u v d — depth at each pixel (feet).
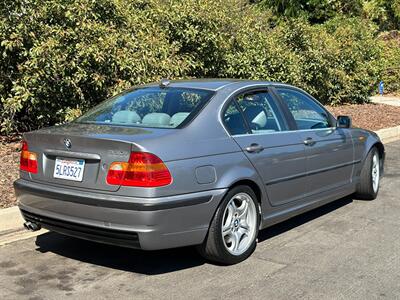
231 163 15.19
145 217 13.30
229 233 15.33
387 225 19.47
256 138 16.44
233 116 16.26
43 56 26.11
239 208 15.61
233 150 15.43
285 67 43.57
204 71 36.58
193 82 17.58
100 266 15.48
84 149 14.23
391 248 16.99
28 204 15.43
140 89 18.02
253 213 15.99
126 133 14.46
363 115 48.62
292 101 19.10
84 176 14.19
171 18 34.35
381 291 13.74
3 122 28.50
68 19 27.63
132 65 28.30
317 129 19.48
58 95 28.50
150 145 13.67
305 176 18.16
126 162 13.58
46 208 14.88
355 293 13.61
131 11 32.14
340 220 20.08
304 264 15.58
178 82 17.78
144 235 13.41
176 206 13.70
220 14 36.37
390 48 74.23
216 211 14.69
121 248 16.93
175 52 33.17
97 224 13.85
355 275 14.78
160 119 15.57
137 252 16.60
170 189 13.65
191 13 34.53
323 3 72.54
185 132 14.70
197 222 14.28
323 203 19.65
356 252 16.62
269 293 13.58
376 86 61.16
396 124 44.75
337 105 54.24
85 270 15.19
